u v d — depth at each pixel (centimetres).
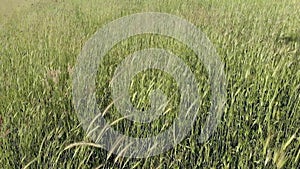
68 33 497
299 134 194
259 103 227
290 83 268
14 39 511
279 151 157
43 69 327
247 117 205
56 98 252
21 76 315
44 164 177
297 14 584
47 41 468
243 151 181
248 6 692
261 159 171
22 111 243
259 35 425
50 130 206
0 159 189
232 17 576
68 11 732
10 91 279
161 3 741
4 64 373
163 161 181
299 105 228
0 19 691
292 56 323
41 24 607
